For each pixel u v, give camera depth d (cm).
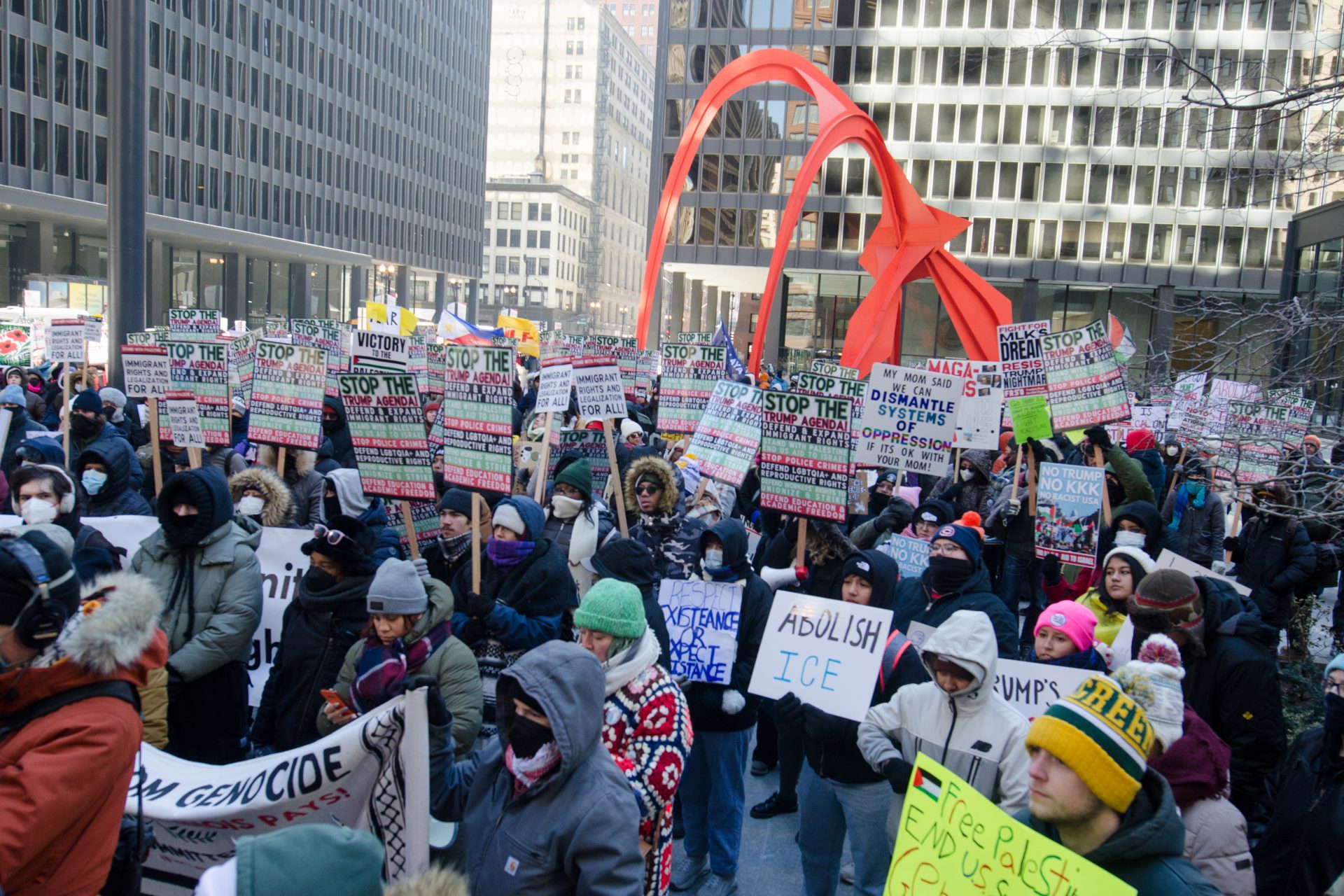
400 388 612
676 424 1018
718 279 6544
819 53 5566
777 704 488
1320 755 402
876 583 533
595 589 390
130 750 280
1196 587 512
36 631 266
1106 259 5356
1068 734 267
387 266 9325
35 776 259
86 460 780
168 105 6191
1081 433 1090
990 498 995
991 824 287
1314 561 914
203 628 513
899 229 2144
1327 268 2394
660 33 5756
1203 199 5156
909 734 419
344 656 486
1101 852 268
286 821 362
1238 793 507
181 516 512
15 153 5131
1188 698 518
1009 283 5609
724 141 5772
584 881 297
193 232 6419
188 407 840
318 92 7750
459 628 559
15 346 2148
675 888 539
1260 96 1000
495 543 535
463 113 10412
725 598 562
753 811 646
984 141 5419
